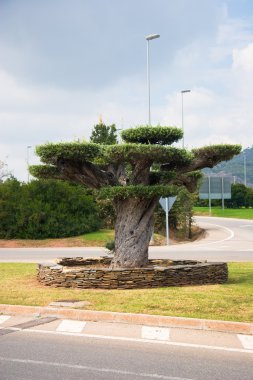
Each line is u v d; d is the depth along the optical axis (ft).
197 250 87.15
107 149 41.19
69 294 37.17
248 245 98.07
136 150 40.47
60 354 23.47
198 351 24.00
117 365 21.88
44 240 104.83
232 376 20.56
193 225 152.35
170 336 26.68
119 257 43.37
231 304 33.12
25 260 71.41
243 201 248.11
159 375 20.62
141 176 44.04
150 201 43.60
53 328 28.43
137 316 29.78
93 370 21.22
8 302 34.01
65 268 41.93
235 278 47.34
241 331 27.71
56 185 111.55
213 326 28.25
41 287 41.22
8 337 26.53
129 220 43.45
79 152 41.57
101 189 42.14
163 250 87.56
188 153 43.11
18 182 114.93
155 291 38.45
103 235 108.58
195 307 32.14
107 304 33.12
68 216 109.29
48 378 20.26
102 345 24.99
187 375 20.63
